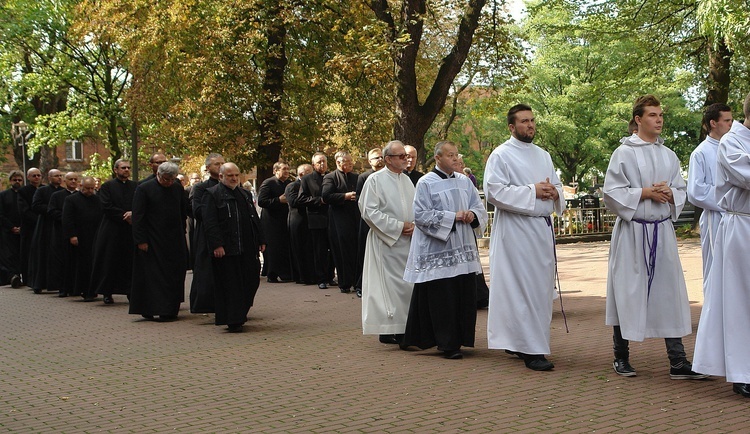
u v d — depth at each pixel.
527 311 6.75
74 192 13.00
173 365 7.43
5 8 33.59
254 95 22.62
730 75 24.50
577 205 26.69
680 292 6.37
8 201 15.98
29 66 36.12
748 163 5.60
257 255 9.48
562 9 25.66
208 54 22.20
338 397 5.98
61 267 13.46
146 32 22.67
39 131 34.00
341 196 12.18
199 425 5.31
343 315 10.36
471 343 7.37
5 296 13.94
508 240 6.84
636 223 6.39
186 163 28.94
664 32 25.23
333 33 22.86
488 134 43.16
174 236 10.34
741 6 18.23
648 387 6.04
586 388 6.04
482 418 5.27
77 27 24.77
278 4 21.89
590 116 39.69
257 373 6.95
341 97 23.81
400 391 6.11
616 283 6.43
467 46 17.72
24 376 7.14
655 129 6.48
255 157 23.64
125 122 34.81
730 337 5.70
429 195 7.43
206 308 9.91
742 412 5.26
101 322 10.39
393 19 19.17
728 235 5.78
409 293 8.09
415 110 17.75
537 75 39.03
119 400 6.11
